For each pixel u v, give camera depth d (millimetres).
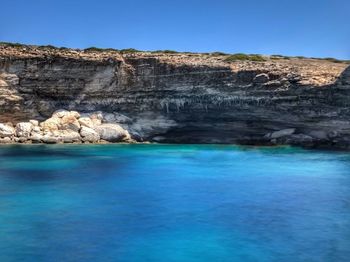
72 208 26312
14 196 29094
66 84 62844
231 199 28906
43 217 24422
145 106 61438
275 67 56844
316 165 42469
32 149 53125
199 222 23953
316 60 68188
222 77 57531
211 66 57875
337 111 52250
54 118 61594
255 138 59375
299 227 23234
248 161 45156
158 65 60219
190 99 59062
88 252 19531
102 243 20641
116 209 26250
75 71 62500
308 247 20453
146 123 62000
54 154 49188
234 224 23609
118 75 61750
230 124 58781
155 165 42500
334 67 58031
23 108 61969
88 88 62875
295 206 27266
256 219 24562
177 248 20172
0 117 61125
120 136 61031
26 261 18500
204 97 58281
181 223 23703
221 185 33250
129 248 20109
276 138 57531
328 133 54281
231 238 21484
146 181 34594
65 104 63438
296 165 42562
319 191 31344
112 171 39000
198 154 50344
